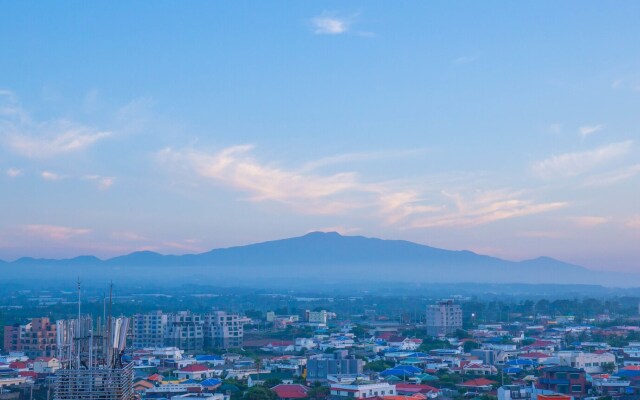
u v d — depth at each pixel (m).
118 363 171.88
